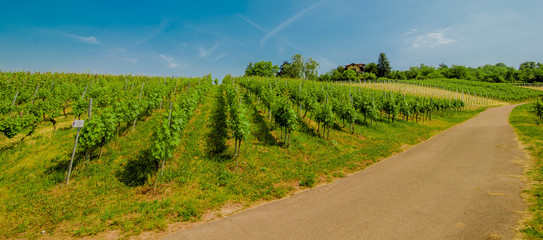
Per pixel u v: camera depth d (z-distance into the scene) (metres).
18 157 11.67
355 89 48.69
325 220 7.25
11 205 8.16
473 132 22.44
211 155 13.04
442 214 7.11
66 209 8.11
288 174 11.80
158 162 10.46
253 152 13.92
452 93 66.12
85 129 10.94
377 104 28.97
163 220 7.52
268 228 6.95
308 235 6.41
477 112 43.69
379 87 68.62
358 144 17.92
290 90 27.69
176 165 11.89
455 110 45.44
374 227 6.62
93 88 24.89
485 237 5.72
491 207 7.27
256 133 16.92
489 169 11.12
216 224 7.38
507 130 21.34
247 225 7.22
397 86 72.75
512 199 7.67
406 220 6.90
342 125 22.88
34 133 14.91
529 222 6.12
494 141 17.31
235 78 46.81
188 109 17.58
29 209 8.02
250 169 12.05
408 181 10.46
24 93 21.78
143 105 17.98
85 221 7.47
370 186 10.17
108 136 11.73
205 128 17.06
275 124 17.33
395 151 16.75
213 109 22.92
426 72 144.88
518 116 30.80
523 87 91.44
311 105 23.25
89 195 9.06
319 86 41.84
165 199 8.97
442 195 8.57
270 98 20.48
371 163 14.12
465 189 8.95
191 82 38.50
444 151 15.85
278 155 13.98
